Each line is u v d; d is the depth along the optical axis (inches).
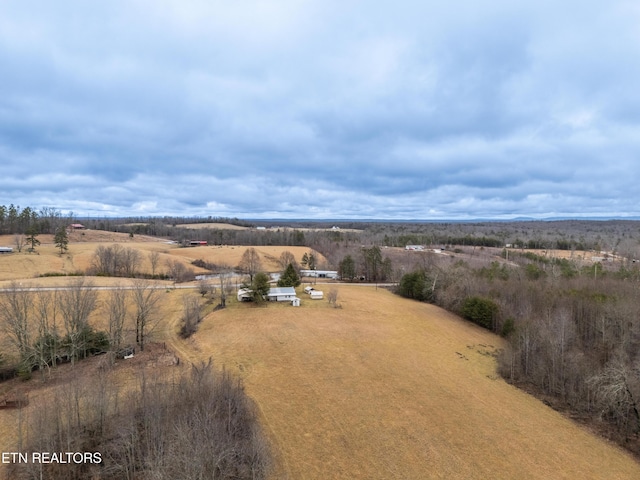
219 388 1278.3
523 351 1952.5
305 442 1221.1
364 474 1105.4
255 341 2048.5
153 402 1092.5
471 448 1258.6
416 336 2313.0
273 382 1599.4
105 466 949.8
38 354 1619.1
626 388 1396.4
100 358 1732.3
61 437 981.8
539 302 2682.1
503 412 1505.9
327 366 1786.4
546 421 1465.3
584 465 1219.2
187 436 918.4
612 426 1439.5
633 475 1187.3
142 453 978.1
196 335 2124.8
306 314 2564.0
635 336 2034.9
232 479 961.5
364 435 1283.2
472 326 2662.4
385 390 1595.7
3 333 1790.1
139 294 1995.6
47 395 1363.2
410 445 1248.8
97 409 1098.1
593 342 2198.6
